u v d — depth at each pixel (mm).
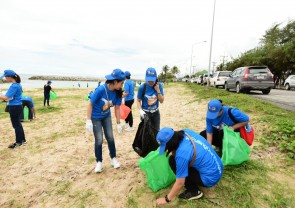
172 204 2887
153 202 3006
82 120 8805
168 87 30297
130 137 5965
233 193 2957
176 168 2584
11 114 5418
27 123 8422
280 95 13352
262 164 3637
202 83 29906
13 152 5305
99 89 3559
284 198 2811
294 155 3842
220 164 2797
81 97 19000
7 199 3449
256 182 3164
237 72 14586
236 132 3441
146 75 3992
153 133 3500
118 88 3656
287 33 38625
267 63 37906
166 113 9289
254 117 6383
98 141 3822
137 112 10242
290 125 4934
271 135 4773
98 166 3938
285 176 3336
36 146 5672
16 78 5316
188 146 2586
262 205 2740
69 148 5430
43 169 4340
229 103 9078
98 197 3266
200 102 10922
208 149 2742
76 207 3111
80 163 4512
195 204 2818
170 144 2576
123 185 3504
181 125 6883
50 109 11844
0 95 5164
